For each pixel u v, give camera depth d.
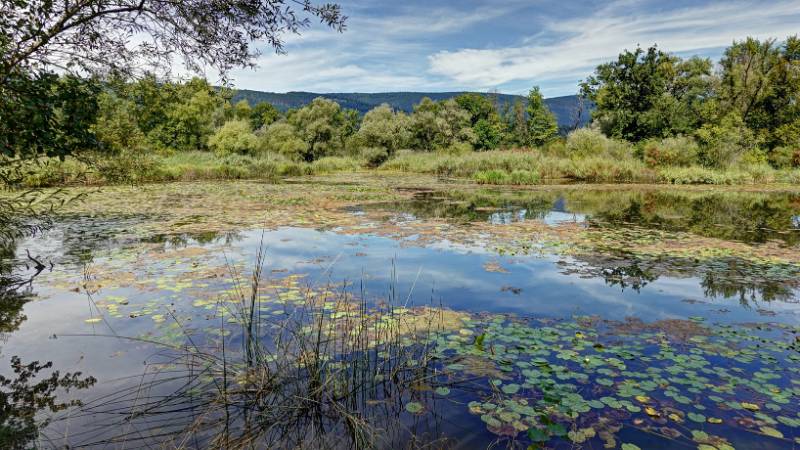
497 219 10.70
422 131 44.84
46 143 4.60
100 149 5.35
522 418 2.74
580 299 5.04
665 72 37.09
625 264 6.54
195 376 3.21
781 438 2.52
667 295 5.18
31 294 5.02
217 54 5.43
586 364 3.43
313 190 17.48
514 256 7.02
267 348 3.67
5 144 4.35
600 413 2.79
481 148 55.75
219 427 2.63
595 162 23.11
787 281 5.72
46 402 2.89
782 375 3.28
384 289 5.35
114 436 2.54
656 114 35.34
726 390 3.06
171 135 30.84
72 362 3.45
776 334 4.07
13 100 4.32
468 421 2.71
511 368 3.38
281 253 7.09
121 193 15.33
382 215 11.17
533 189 18.91
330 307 4.67
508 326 4.22
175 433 2.57
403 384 3.15
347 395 2.98
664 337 3.99
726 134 24.81
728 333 4.08
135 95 5.88
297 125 40.50
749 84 33.00
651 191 18.25
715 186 20.42
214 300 4.82
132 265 6.28
